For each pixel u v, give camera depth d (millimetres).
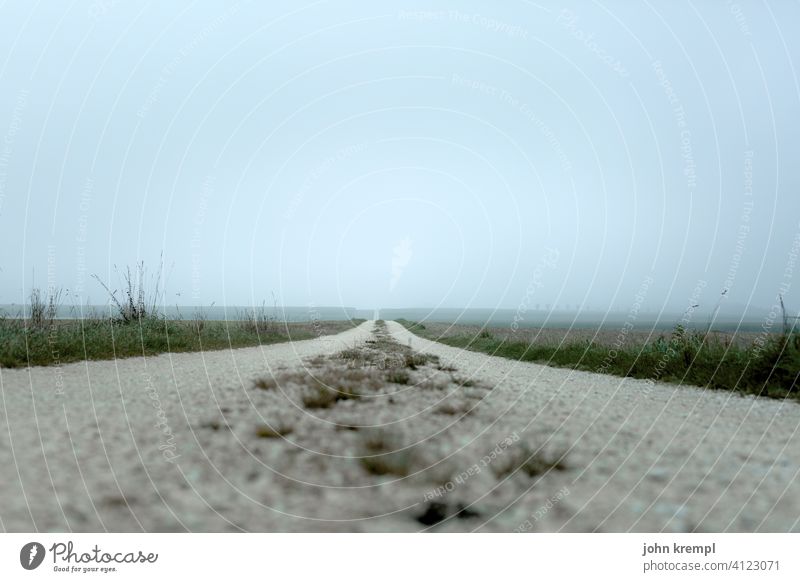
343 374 9141
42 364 9648
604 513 3432
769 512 3414
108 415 5520
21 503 3225
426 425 5621
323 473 3998
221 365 10617
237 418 5582
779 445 4949
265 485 3738
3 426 4875
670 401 7512
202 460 4148
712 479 3975
